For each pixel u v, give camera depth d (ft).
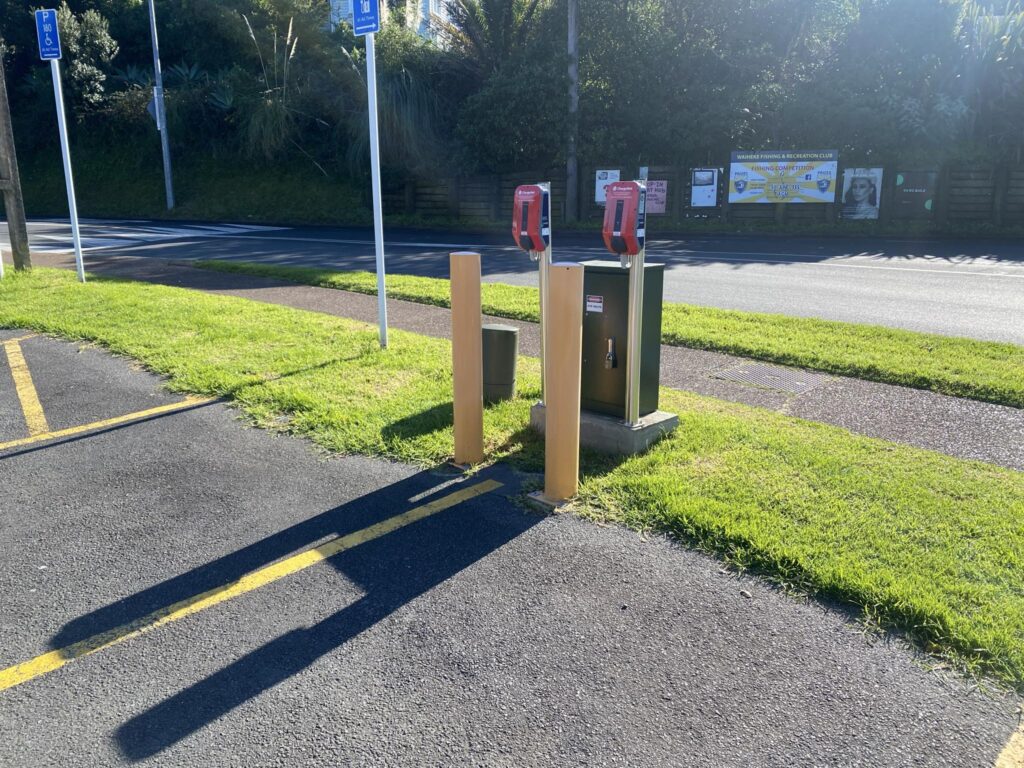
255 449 16.53
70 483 14.96
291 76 101.35
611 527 12.95
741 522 12.55
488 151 86.17
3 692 9.20
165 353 23.77
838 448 15.90
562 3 84.53
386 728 8.56
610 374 16.05
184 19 119.65
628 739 8.36
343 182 101.65
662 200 79.92
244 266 43.80
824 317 30.35
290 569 11.82
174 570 11.84
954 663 9.46
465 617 10.55
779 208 76.07
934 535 12.20
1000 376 20.65
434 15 100.37
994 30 71.77
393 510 13.69
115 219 98.32
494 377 18.94
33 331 27.37
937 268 45.62
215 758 8.17
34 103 121.49
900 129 73.51
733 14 79.77
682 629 10.23
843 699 8.95
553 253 52.80
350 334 26.20
